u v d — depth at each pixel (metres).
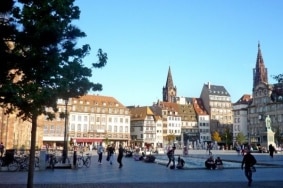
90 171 26.34
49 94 11.34
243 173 26.31
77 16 12.99
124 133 128.88
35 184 17.16
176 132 152.00
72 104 119.56
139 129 140.75
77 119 120.06
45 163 26.62
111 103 128.62
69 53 12.95
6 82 10.71
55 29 11.18
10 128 41.34
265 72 150.38
